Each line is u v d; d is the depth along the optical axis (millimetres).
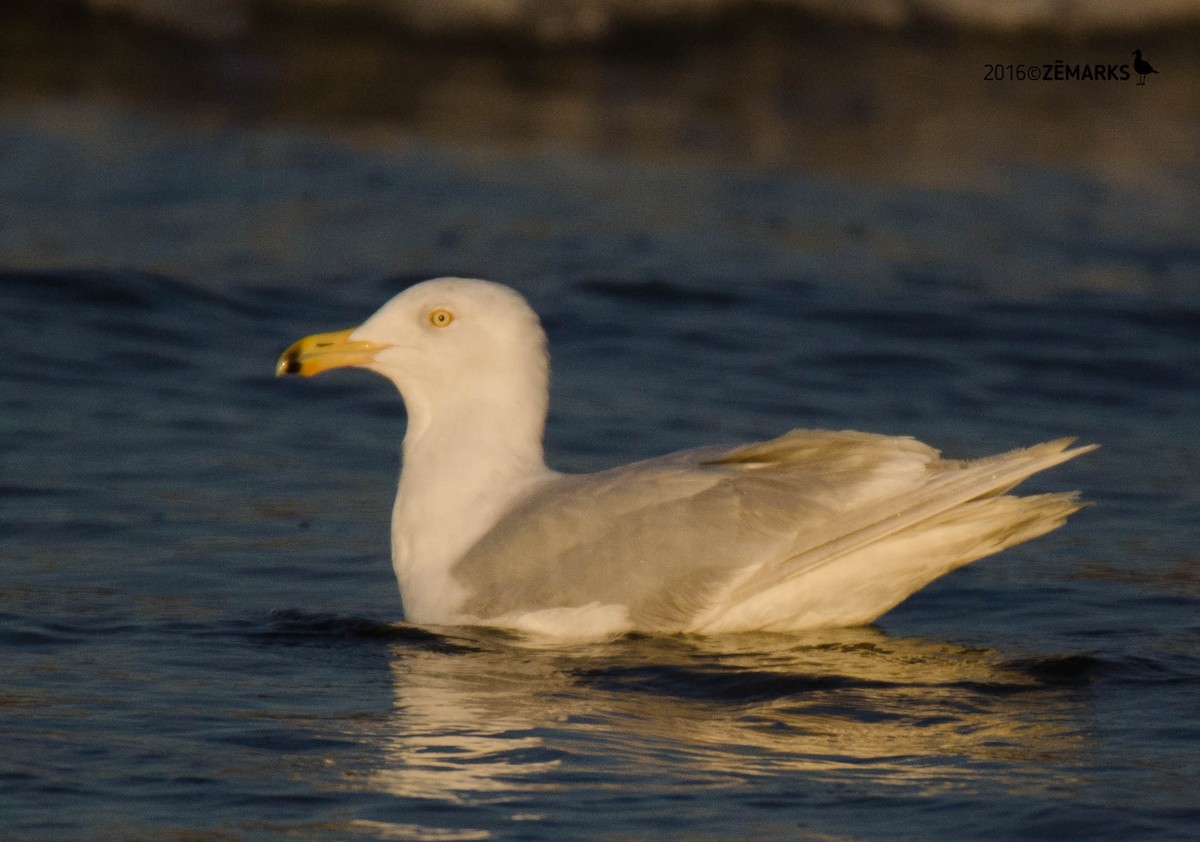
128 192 23406
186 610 10625
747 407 16000
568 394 16297
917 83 35031
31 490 13109
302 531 12523
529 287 19641
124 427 14938
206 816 7223
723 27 36938
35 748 7973
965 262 21719
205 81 31656
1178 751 8062
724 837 7016
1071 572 11727
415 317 10797
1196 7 38531
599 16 36062
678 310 19172
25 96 29359
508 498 10508
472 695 8922
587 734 8297
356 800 7418
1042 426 15742
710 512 9797
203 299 18594
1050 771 7789
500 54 35594
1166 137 31047
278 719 8508
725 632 9945
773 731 8367
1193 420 16172
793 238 22641
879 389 16812
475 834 7051
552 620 9977
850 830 7082
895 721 8531
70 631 10070
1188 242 23219
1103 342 18469
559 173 26094
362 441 15023
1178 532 12719
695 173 26562
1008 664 9547
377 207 23344
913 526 9531
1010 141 30188
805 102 32906
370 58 34500
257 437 14953
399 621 10422
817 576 9688
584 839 6992
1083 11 38094
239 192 23812
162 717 8500
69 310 17969
